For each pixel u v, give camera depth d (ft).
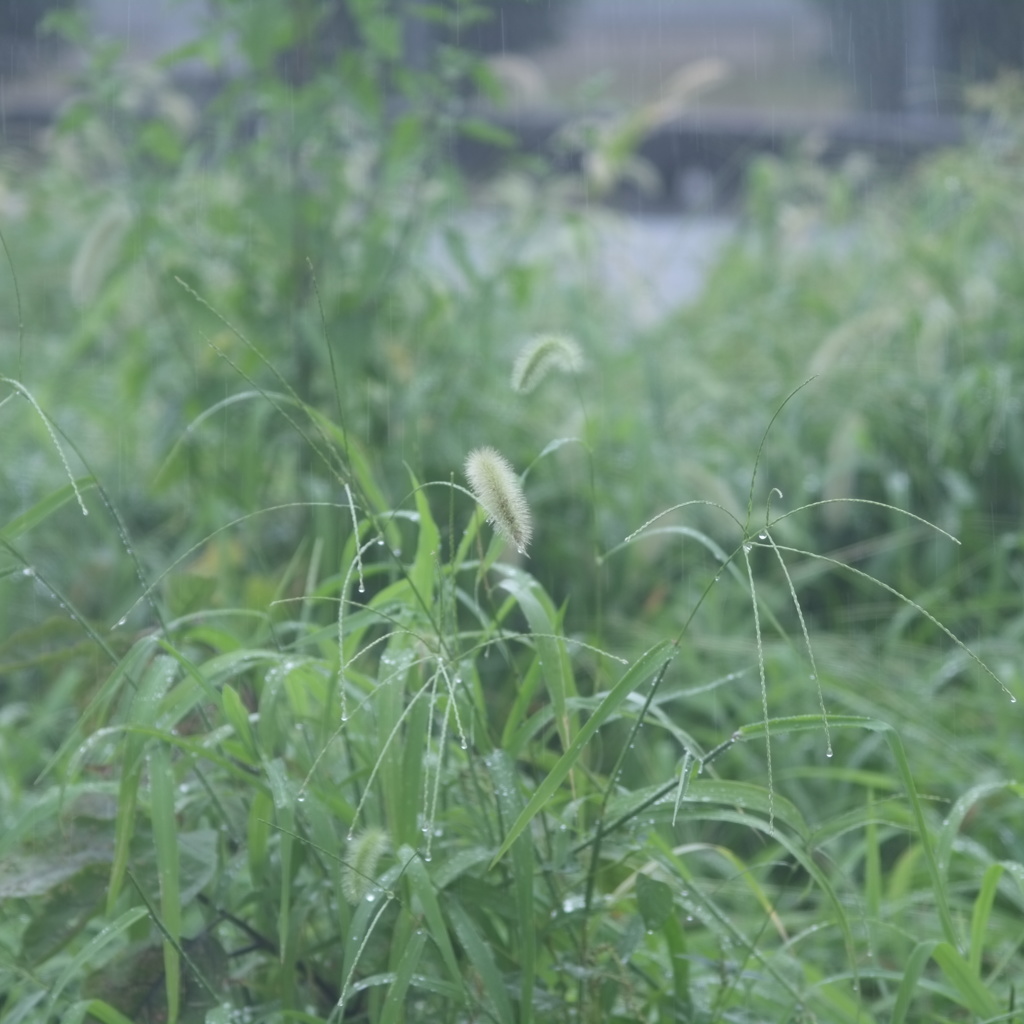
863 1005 8.46
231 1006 7.01
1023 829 11.27
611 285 22.54
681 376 19.03
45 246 22.84
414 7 15.38
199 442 14.84
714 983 7.93
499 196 21.36
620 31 36.14
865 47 31.45
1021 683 12.63
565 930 7.50
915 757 12.16
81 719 7.42
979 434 16.26
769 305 21.24
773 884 11.75
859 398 17.13
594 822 7.87
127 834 6.93
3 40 28.94
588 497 14.90
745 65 35.40
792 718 6.51
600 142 19.04
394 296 15.89
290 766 8.28
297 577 12.85
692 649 13.26
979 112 25.79
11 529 7.24
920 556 16.15
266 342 15.06
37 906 7.55
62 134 16.03
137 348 16.39
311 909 7.52
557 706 7.02
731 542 15.66
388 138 15.69
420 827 6.93
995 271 19.60
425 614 7.52
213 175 16.42
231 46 16.24
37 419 16.49
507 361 17.69
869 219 23.68
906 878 9.61
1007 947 9.48
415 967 6.43
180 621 7.91
